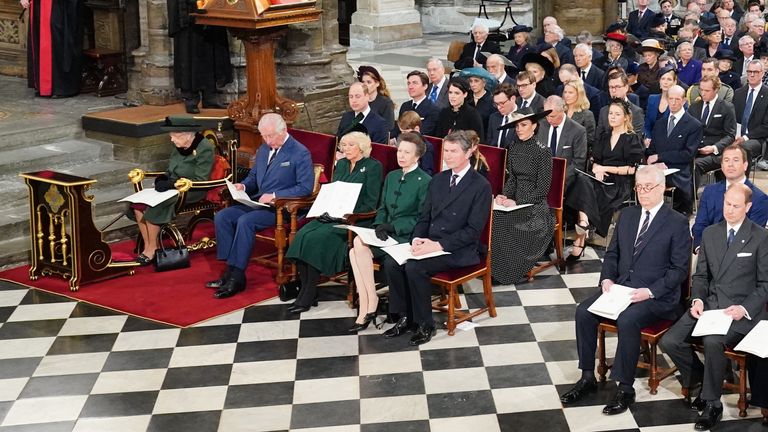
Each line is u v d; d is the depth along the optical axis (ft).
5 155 32.22
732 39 48.88
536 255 26.66
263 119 26.78
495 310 24.73
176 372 21.97
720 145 33.04
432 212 23.81
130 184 32.94
